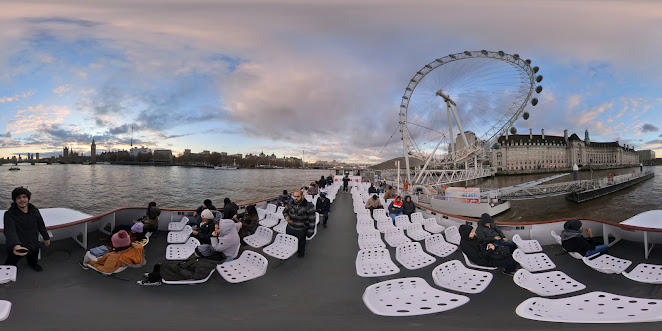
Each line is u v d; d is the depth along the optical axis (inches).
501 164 7721.5
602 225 325.1
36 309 169.3
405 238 333.1
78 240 323.0
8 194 3070.9
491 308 179.2
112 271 240.5
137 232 314.3
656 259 268.7
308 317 162.4
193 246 285.9
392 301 159.0
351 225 482.3
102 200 2751.0
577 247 264.2
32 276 232.8
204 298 199.9
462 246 257.6
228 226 257.3
